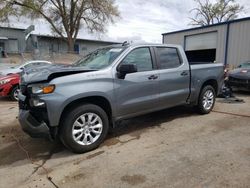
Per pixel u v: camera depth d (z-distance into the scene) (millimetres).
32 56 25891
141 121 5582
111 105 4145
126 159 3660
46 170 3424
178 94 5250
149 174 3201
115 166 3453
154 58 4852
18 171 3424
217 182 2957
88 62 4789
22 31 36938
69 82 3701
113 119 4270
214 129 4934
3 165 3625
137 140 4418
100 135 4082
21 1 30234
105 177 3170
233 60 16188
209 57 18984
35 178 3217
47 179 3182
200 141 4277
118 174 3232
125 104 4332
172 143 4223
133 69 4012
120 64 4285
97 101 4191
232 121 5492
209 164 3412
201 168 3307
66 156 3855
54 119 3602
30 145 4367
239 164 3387
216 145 4086
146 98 4633
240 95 9273
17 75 8852
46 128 3619
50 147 4246
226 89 8359
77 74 3822
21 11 30641
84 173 3291
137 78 4453
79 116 3816
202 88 5969
